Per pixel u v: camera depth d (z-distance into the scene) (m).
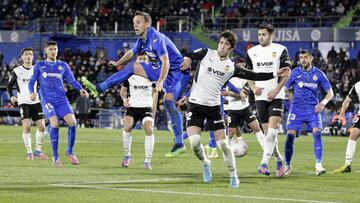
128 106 38.34
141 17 35.25
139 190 26.86
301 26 109.88
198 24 115.81
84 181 29.92
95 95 37.91
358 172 37.84
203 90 28.45
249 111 42.56
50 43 39.16
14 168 35.66
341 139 80.56
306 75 36.72
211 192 26.70
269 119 34.00
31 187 27.28
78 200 23.59
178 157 46.69
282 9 113.44
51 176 31.84
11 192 25.58
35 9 127.00
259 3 116.19
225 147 28.53
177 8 119.00
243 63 42.81
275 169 38.75
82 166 38.00
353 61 103.44
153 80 38.34
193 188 27.98
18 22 123.75
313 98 36.56
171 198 24.56
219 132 28.64
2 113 105.50
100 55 113.62
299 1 113.88
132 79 38.22
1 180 29.72
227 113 43.53
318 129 36.50
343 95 94.12
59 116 39.28
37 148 44.66
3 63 121.25
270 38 34.53
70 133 39.38
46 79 39.16
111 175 32.97
